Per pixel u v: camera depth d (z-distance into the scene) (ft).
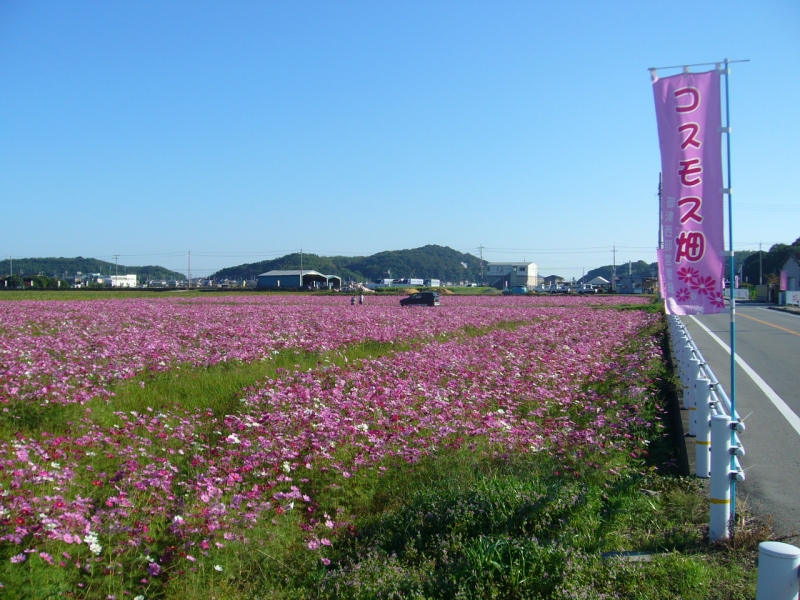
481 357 48.83
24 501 17.28
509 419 30.14
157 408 32.83
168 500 19.21
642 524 18.69
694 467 23.61
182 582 15.65
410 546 17.13
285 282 323.37
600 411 31.96
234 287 329.93
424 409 29.76
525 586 14.60
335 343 58.90
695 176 19.67
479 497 18.76
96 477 21.40
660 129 20.03
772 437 28.99
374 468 22.94
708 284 19.57
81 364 41.22
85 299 169.68
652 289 279.28
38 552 15.28
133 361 42.34
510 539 16.35
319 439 24.43
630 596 14.20
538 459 23.53
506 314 113.60
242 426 26.96
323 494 21.20
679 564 15.10
